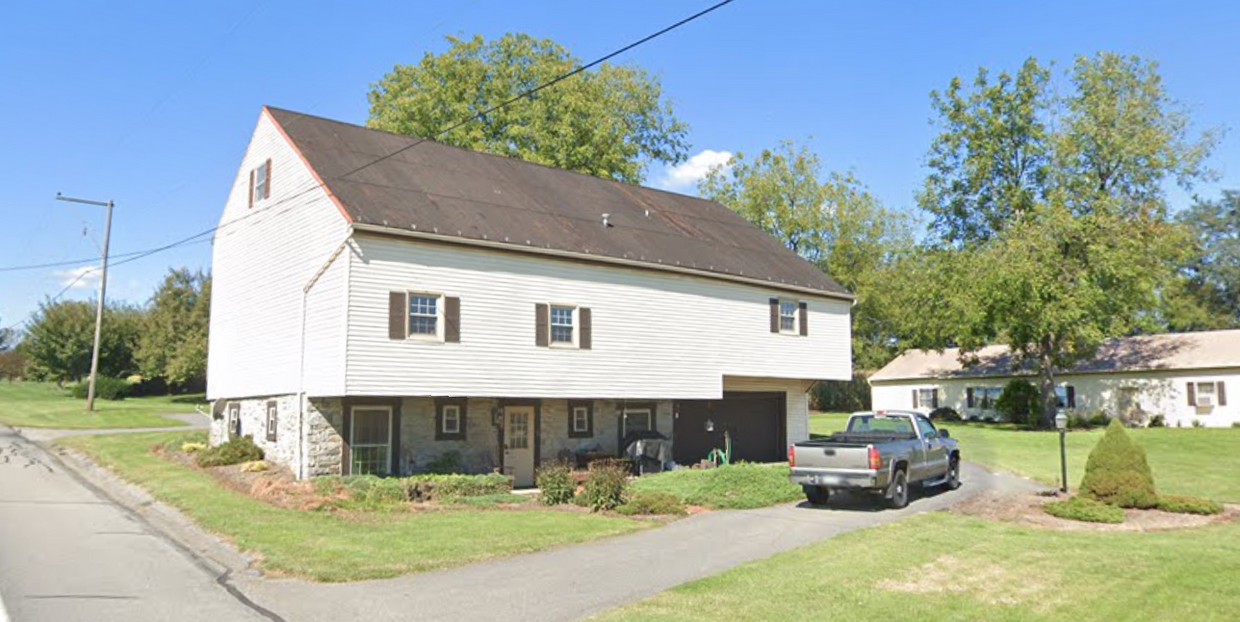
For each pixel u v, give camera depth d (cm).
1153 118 4409
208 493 1786
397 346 2005
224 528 1412
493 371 2164
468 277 2144
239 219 2564
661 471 2566
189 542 1359
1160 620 864
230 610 935
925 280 4941
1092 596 955
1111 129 4378
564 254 2305
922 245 4972
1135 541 1296
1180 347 4728
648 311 2533
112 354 5950
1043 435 3812
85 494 1900
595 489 1739
